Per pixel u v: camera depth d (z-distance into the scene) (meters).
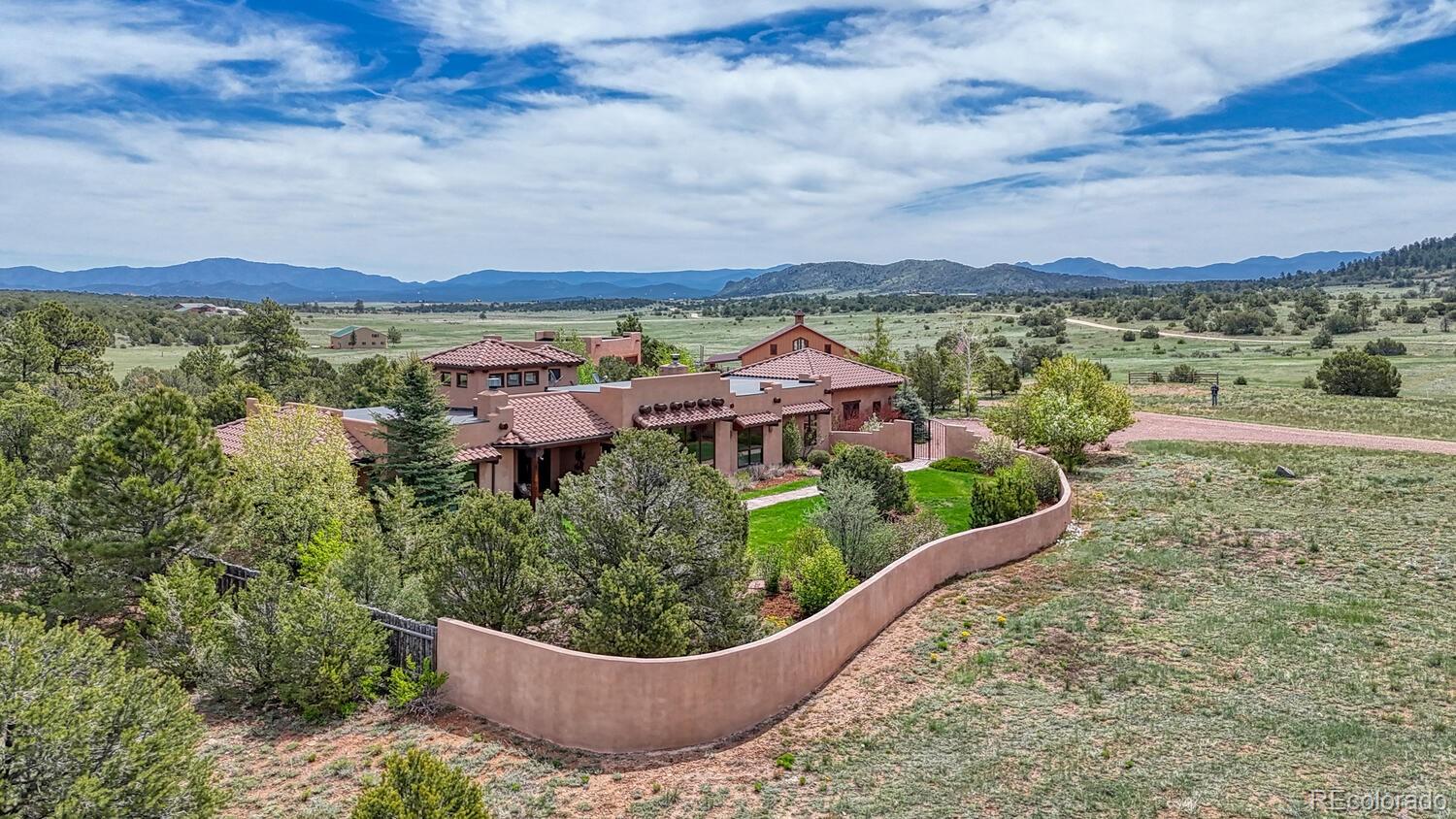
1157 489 33.91
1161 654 17.98
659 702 15.24
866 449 32.09
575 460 35.12
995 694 16.67
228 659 17.58
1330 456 38.72
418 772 10.51
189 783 11.73
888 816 12.68
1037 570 24.38
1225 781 13.05
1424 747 13.79
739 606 18.67
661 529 18.69
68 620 21.55
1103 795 12.85
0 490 23.92
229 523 22.70
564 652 15.54
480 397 33.75
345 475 26.83
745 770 14.40
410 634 17.95
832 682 17.86
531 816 13.02
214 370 67.81
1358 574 22.42
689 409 37.16
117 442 21.41
